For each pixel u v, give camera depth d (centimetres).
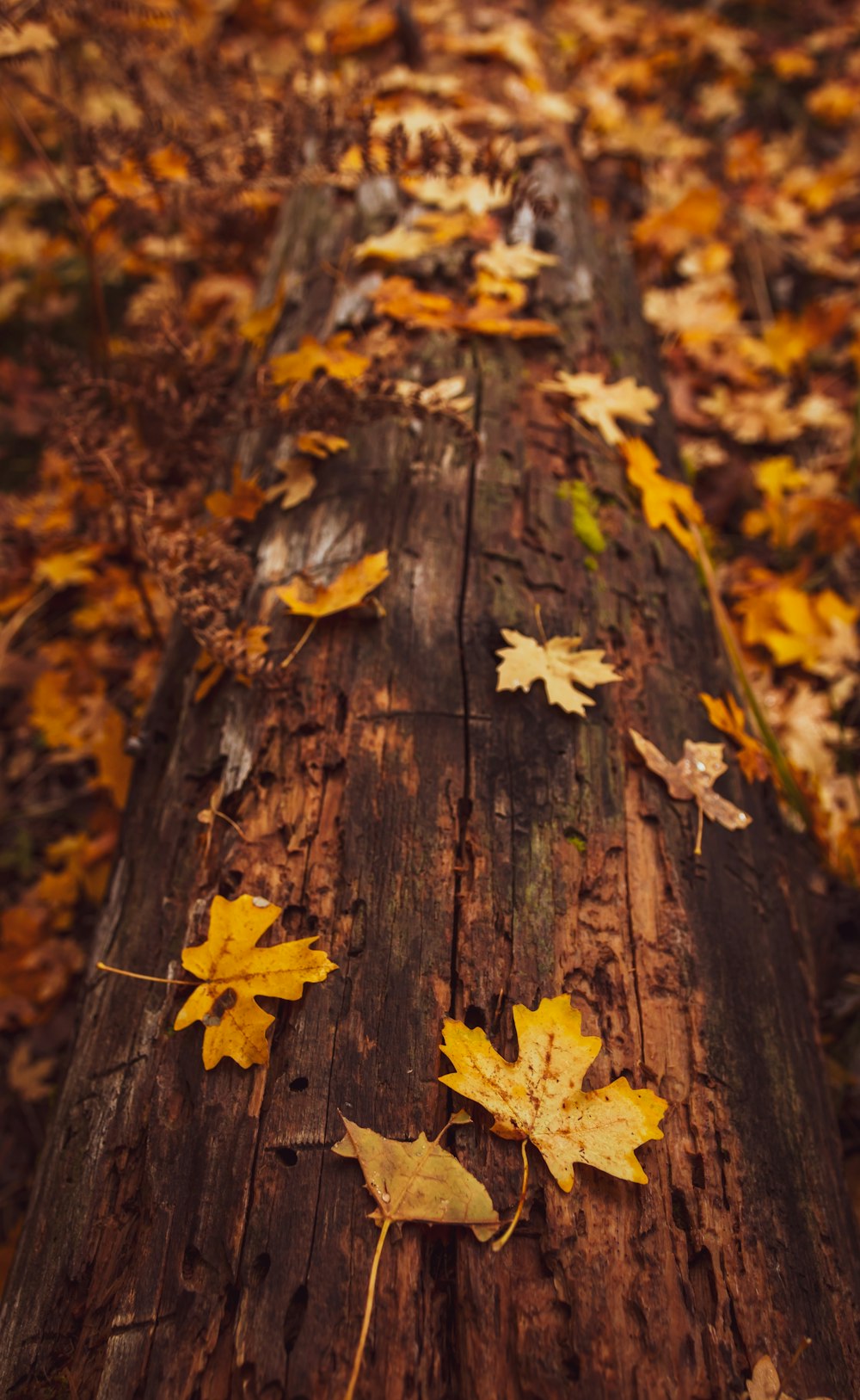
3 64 69
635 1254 43
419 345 74
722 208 130
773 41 161
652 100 156
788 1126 49
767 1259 44
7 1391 42
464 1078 44
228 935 49
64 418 64
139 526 62
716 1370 41
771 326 118
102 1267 43
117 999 52
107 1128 47
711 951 52
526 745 55
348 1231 42
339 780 54
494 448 67
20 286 130
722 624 71
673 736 59
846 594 93
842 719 85
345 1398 39
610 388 73
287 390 66
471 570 61
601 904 52
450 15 124
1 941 79
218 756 57
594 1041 46
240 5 163
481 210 83
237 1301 41
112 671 93
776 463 96
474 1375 40
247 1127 45
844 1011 69
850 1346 44
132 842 59
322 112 75
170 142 73
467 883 51
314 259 86
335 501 65
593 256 88
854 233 129
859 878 73
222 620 57
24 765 91
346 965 48
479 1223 42
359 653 58
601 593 63
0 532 78
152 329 72
